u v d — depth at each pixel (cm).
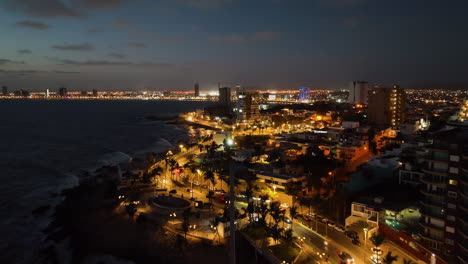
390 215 8038
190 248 8238
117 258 7981
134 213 10256
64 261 7894
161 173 14875
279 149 16525
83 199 12125
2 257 7981
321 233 8256
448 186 6331
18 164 17675
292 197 10225
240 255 7812
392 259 6291
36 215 10581
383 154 13812
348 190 9800
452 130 7475
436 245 6562
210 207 10512
